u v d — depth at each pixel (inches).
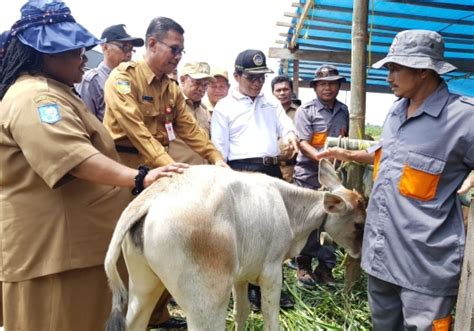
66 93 94.2
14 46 91.0
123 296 86.4
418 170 92.1
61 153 84.1
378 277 100.0
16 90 87.4
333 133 181.5
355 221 128.0
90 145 88.5
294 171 190.4
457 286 90.7
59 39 89.4
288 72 470.9
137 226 89.7
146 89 128.0
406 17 244.7
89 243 93.4
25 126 84.1
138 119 119.6
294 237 122.7
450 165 91.1
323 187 137.6
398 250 95.9
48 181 84.4
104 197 97.7
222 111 154.7
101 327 98.7
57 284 90.0
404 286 94.9
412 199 93.7
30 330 88.7
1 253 89.0
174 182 93.1
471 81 405.7
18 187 89.1
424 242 91.4
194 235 87.7
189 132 140.5
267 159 153.6
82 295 94.0
